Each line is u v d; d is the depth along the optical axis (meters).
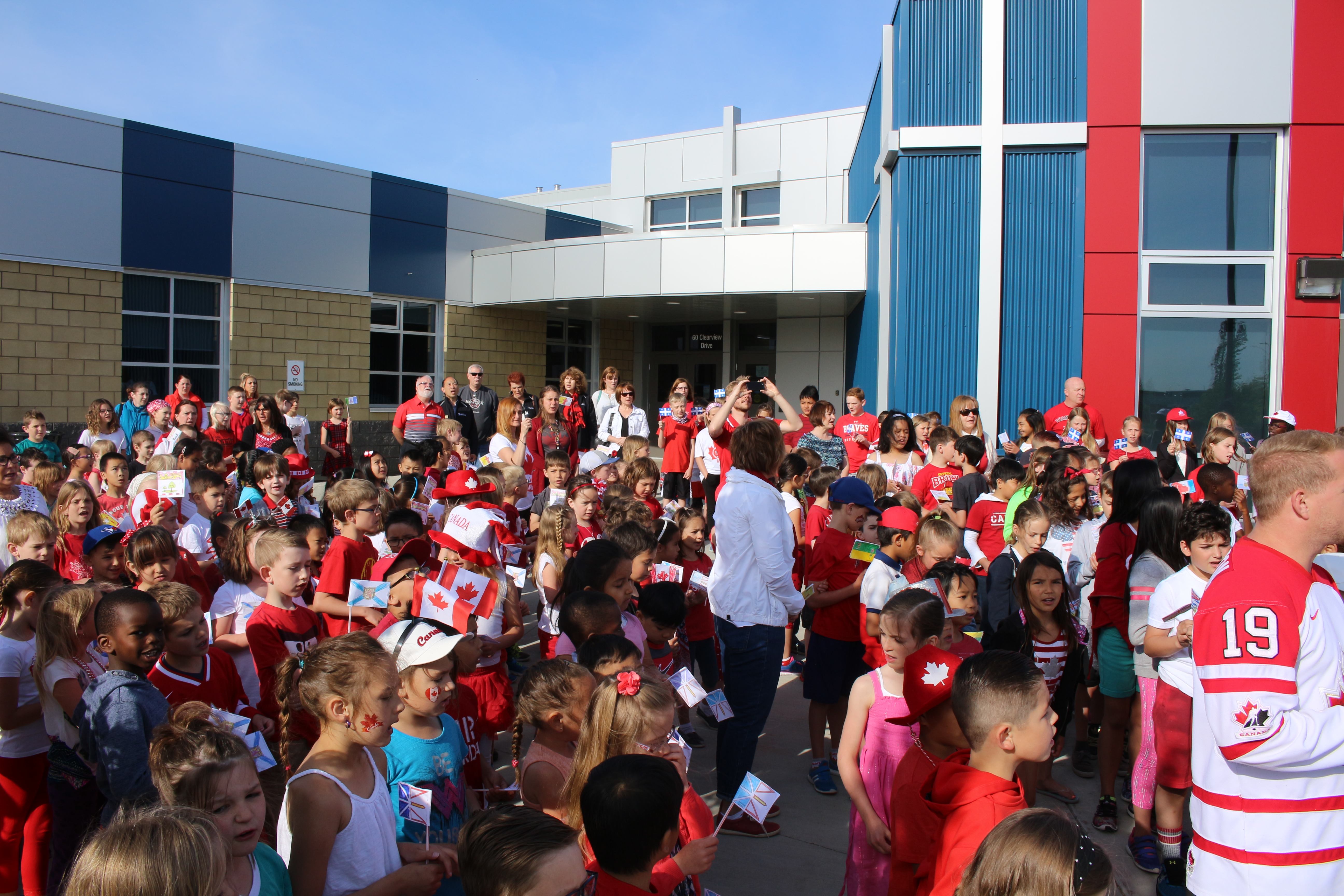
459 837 2.46
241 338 13.59
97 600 3.18
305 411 14.31
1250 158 9.44
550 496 6.69
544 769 2.76
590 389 18.64
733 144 18.66
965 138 9.60
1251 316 9.47
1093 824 4.20
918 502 5.50
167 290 12.88
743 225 18.77
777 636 4.09
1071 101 9.49
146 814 1.70
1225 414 8.18
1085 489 5.66
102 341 12.16
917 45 9.72
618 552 3.87
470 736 3.58
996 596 4.91
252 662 3.85
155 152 12.62
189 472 6.18
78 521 4.95
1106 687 4.12
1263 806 2.27
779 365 17.39
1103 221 9.48
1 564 4.76
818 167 17.69
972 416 7.99
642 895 2.04
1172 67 9.31
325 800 2.20
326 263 14.51
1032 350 9.63
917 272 9.77
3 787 3.29
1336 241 9.30
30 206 11.48
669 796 2.03
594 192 21.80
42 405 11.62
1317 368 9.35
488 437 11.13
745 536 4.05
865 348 13.15
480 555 4.23
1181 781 3.53
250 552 3.99
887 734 3.10
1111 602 4.07
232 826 2.07
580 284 15.08
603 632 3.44
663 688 2.58
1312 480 2.24
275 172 13.90
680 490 8.73
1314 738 2.15
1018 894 1.60
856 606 4.53
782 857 3.85
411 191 15.59
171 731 2.17
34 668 3.18
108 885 1.59
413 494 6.50
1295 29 9.21
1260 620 2.23
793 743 5.19
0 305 11.25
